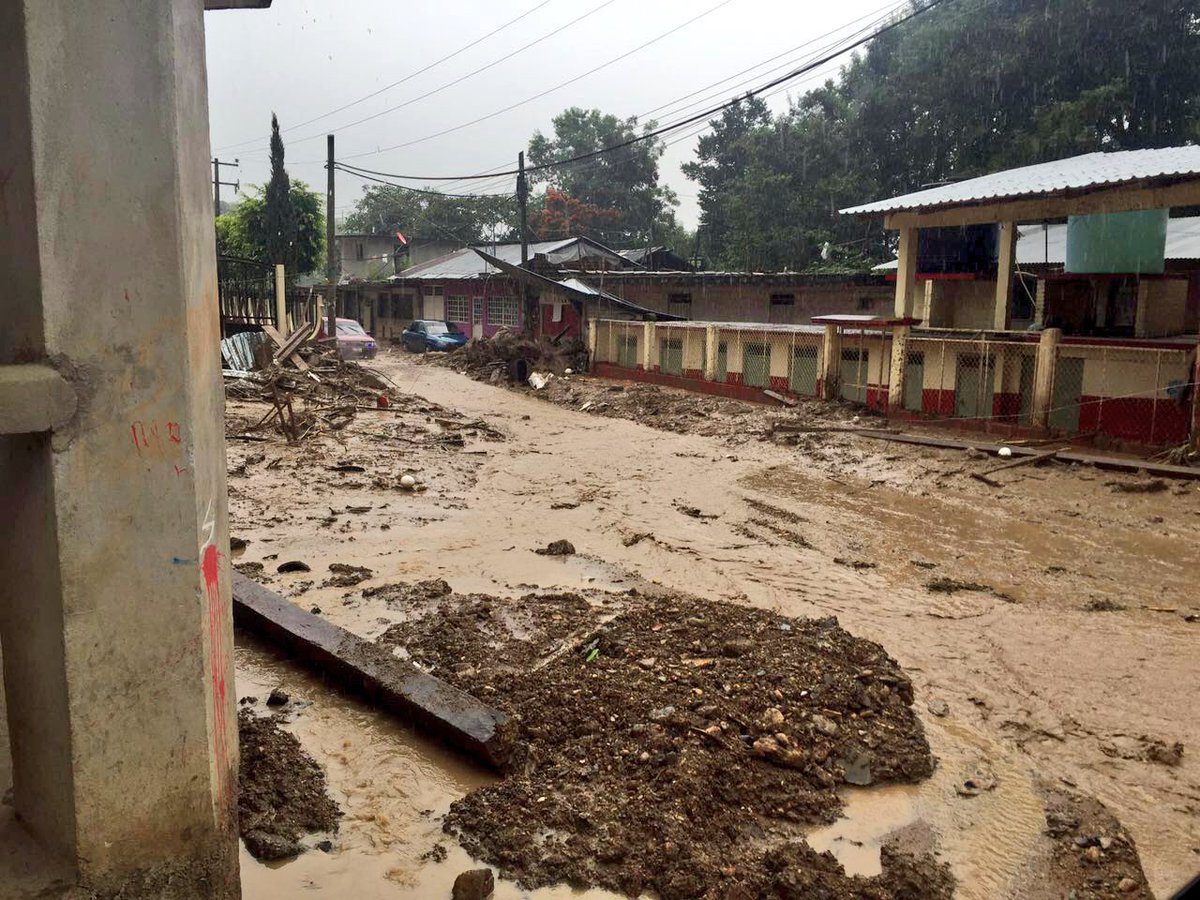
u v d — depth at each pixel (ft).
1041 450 49.49
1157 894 13.91
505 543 34.50
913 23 111.24
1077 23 92.17
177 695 10.06
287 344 83.05
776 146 131.64
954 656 23.57
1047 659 23.36
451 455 53.78
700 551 33.81
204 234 10.69
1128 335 57.98
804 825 15.44
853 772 16.90
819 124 125.90
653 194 188.75
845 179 120.16
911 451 51.55
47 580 9.39
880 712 18.97
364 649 20.81
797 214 126.52
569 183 185.98
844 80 126.21
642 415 70.49
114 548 9.43
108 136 8.94
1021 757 18.20
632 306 99.04
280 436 55.98
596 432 64.08
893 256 122.72
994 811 16.15
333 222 110.42
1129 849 14.98
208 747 10.40
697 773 15.98
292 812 15.35
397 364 114.73
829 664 20.35
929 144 111.04
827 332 67.67
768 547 34.42
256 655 22.12
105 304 9.09
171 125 9.30
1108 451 50.16
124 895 9.98
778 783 16.26
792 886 13.39
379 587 28.22
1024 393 56.03
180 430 9.70
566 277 114.73
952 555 33.35
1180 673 22.45
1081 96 92.22
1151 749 18.40
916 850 14.87
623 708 18.29
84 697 9.43
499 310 133.90
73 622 9.27
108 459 9.29
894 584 30.01
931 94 106.22
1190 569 31.32
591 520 38.52
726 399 74.90
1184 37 88.79
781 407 69.51
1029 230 93.91
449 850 14.61
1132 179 49.01
